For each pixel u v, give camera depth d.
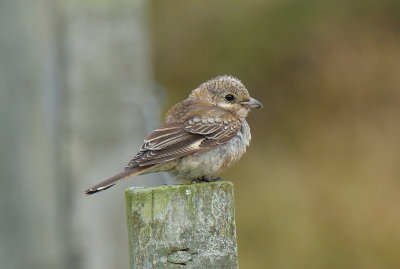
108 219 9.80
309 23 22.09
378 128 20.84
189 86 22.28
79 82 9.54
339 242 19.06
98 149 9.68
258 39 22.19
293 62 22.09
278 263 19.17
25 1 9.11
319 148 20.86
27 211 9.23
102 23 9.68
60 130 9.45
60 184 9.45
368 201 19.45
